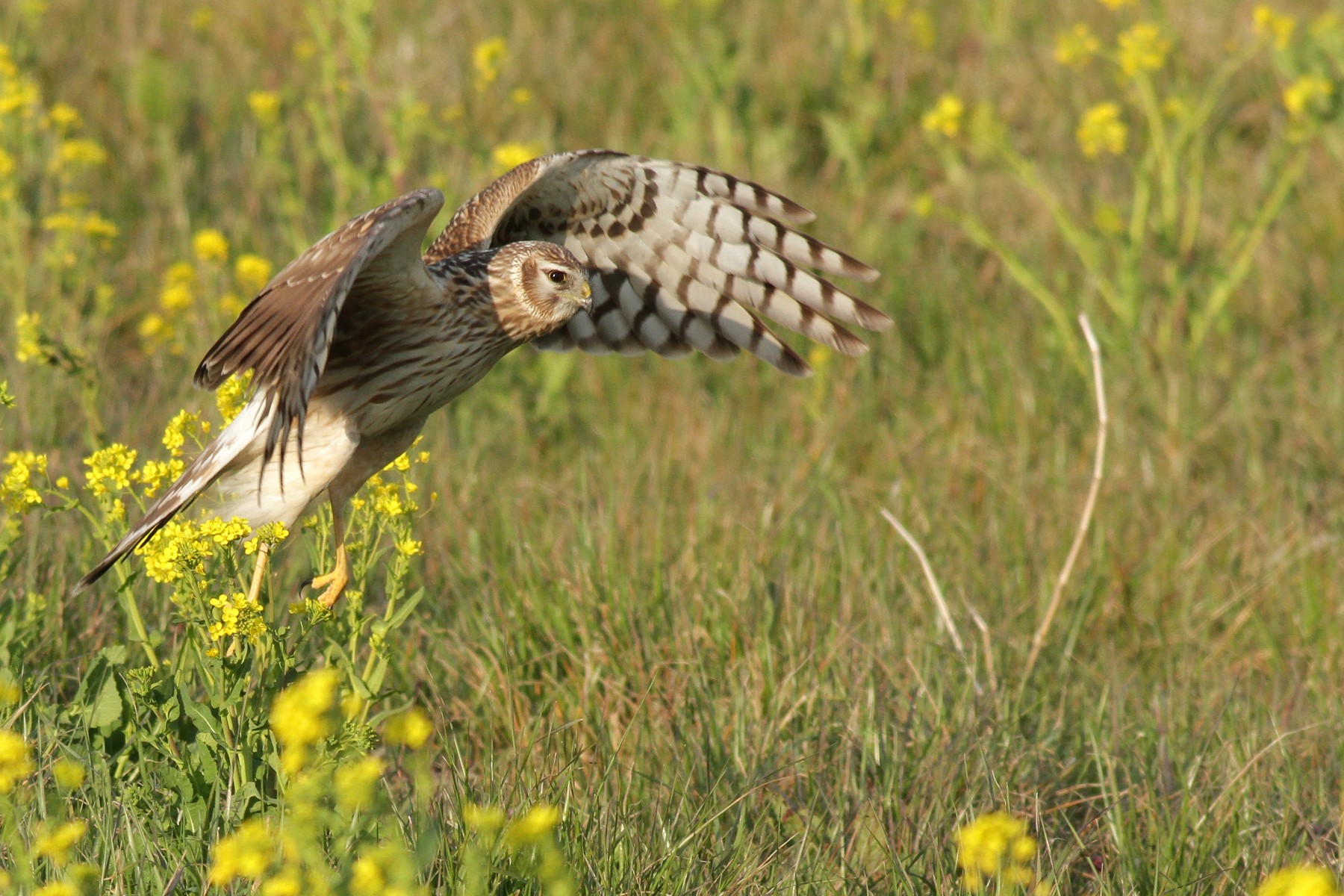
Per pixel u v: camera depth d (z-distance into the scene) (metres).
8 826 8.32
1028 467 18.38
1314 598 15.37
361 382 11.96
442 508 15.97
